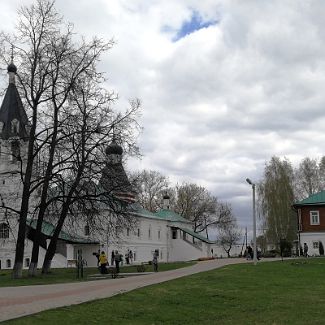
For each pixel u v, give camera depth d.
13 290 24.95
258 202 87.62
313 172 103.00
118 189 42.56
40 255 66.19
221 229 122.12
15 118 58.38
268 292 23.80
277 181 86.88
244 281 29.02
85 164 40.22
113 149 41.19
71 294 22.16
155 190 116.50
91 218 42.94
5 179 59.84
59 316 15.85
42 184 42.06
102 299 19.88
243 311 18.41
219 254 122.94
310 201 77.94
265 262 49.25
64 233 68.88
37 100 40.16
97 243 71.94
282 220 85.12
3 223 60.12
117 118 41.22
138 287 25.22
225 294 22.83
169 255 99.19
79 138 40.28
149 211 104.94
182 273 37.09
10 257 65.81
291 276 32.69
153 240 92.44
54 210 45.22
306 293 23.52
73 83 40.28
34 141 40.75
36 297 20.89
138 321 16.22
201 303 20.22
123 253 78.81
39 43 40.28
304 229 77.44
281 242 74.94
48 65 40.28
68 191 42.47
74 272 45.50
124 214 43.69
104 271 41.19
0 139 48.25
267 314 17.47
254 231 46.12
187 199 120.25
